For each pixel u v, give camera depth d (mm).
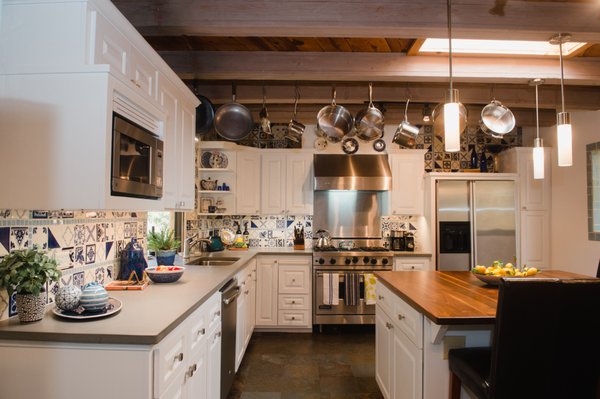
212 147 4145
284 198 4465
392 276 2668
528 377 1433
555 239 4410
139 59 1819
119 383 1298
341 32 2176
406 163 4520
